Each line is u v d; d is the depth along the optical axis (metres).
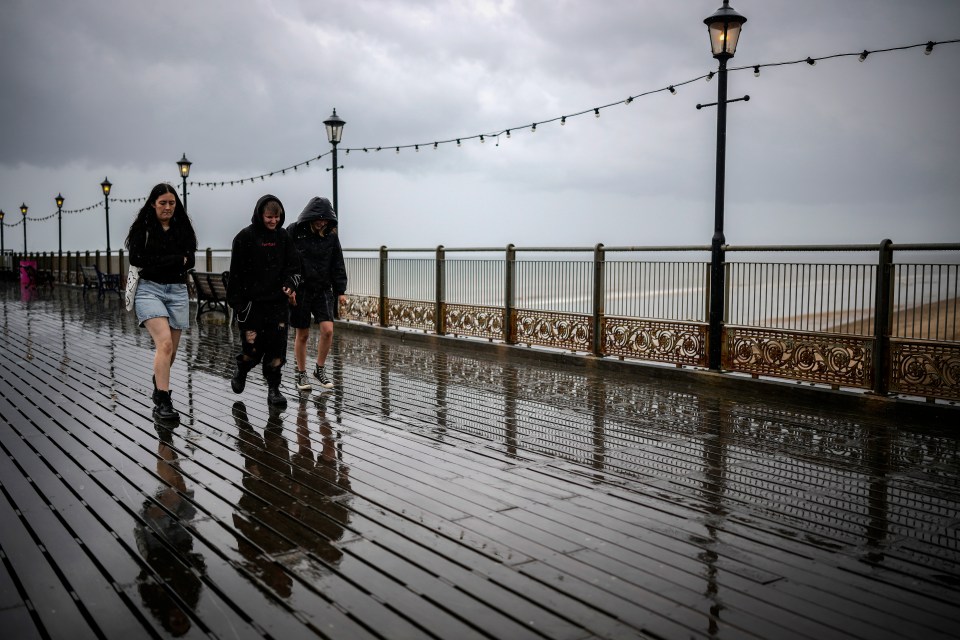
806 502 4.17
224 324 14.19
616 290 9.04
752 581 3.11
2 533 3.56
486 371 8.93
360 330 13.48
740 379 7.67
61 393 7.26
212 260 19.09
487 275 10.84
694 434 5.77
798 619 2.78
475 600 2.89
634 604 2.88
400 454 5.10
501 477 4.58
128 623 2.69
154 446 5.25
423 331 12.16
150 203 5.99
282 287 6.59
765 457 5.11
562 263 9.71
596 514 3.93
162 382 6.12
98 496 4.14
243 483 4.41
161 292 6.18
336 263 7.58
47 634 2.61
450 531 3.64
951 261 6.15
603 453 5.18
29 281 28.69
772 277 7.47
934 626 2.74
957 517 3.94
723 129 7.89
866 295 6.69
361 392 7.47
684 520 3.85
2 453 5.04
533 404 6.92
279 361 6.70
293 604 2.84
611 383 8.12
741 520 3.87
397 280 12.73
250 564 3.21
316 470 4.69
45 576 3.08
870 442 5.54
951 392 6.12
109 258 22.52
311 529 3.65
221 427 5.86
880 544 3.56
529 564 3.25
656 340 8.60
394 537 3.55
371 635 2.61
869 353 6.66
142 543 3.45
